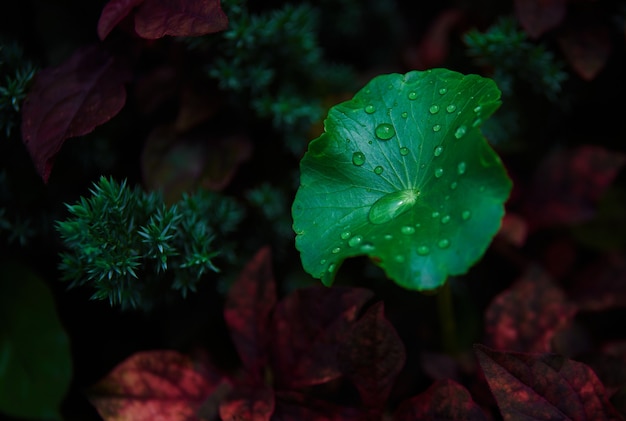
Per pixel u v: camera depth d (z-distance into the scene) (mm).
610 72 445
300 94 444
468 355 413
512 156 470
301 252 325
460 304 442
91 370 430
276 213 428
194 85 412
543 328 375
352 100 350
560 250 453
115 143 427
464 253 305
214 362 399
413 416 348
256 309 380
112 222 354
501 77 423
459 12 464
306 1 461
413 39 511
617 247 452
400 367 350
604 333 437
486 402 370
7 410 388
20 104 382
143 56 413
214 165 407
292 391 365
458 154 318
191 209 380
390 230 316
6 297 402
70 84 376
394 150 341
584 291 437
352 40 499
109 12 359
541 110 457
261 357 375
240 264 426
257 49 415
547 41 429
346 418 359
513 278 462
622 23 417
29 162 402
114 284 357
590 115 467
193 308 416
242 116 427
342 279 441
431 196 323
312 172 337
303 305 370
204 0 356
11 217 404
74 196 417
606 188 460
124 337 435
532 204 447
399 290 444
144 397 364
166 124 414
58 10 412
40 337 397
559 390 328
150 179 403
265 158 445
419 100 344
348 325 364
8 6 418
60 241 409
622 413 339
